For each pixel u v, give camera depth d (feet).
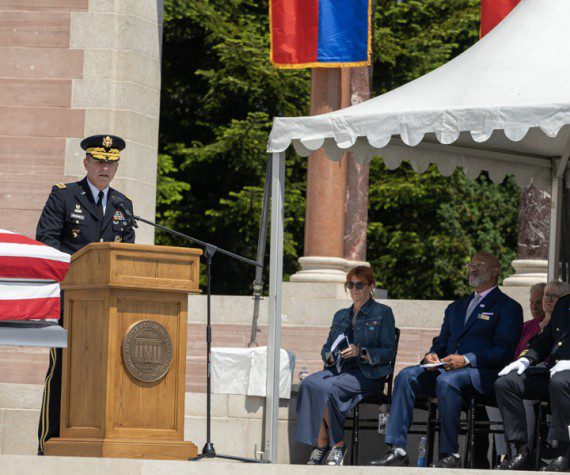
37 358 85.05
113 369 49.26
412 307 94.63
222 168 178.70
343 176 101.55
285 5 95.09
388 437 61.46
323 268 99.96
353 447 64.08
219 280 178.70
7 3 90.48
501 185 189.37
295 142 62.64
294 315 95.40
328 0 94.63
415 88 62.13
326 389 63.57
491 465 68.74
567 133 68.80
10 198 89.10
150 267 49.83
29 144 89.40
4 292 47.96
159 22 92.99
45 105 89.66
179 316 50.72
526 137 69.36
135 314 49.93
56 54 90.07
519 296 95.86
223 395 67.51
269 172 63.05
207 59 180.86
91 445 49.03
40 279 48.44
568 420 55.57
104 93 89.45
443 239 180.65
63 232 58.08
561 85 57.93
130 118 89.92
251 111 180.14
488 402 62.23
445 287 186.29
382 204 180.75
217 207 178.91
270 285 62.13
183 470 47.44
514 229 187.83
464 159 71.31
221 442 67.31
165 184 172.96
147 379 49.90
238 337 92.84
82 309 50.98
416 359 92.79
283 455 66.03
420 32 188.14
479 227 186.09
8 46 90.27
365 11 94.48
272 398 61.41
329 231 100.73
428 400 63.21
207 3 178.09
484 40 63.93
